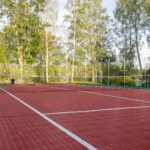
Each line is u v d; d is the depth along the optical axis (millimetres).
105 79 27609
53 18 33062
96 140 3904
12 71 33406
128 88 21516
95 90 18531
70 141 3832
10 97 11844
